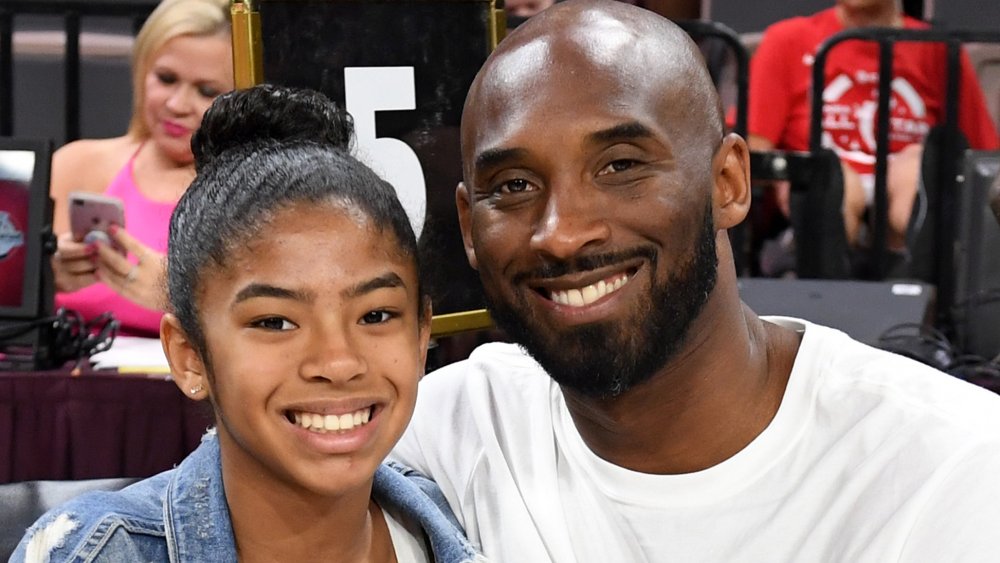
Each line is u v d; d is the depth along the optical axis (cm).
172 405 212
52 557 117
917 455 128
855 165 349
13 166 237
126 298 272
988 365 243
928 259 327
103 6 330
